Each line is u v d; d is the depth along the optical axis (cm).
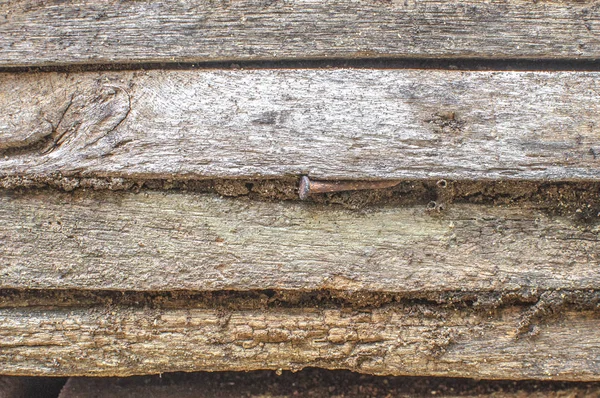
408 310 72
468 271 71
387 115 70
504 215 71
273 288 71
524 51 71
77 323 72
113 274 71
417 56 71
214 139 70
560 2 71
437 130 70
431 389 75
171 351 72
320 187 70
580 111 70
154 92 71
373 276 71
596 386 75
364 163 70
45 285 72
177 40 71
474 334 72
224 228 71
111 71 72
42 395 79
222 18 71
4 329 72
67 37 71
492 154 70
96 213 71
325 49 71
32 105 71
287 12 71
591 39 71
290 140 70
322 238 71
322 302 73
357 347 72
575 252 71
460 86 71
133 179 71
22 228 71
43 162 71
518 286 71
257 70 71
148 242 71
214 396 75
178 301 73
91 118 71
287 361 73
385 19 71
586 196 71
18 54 71
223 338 72
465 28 71
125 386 76
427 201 72
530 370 72
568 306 72
